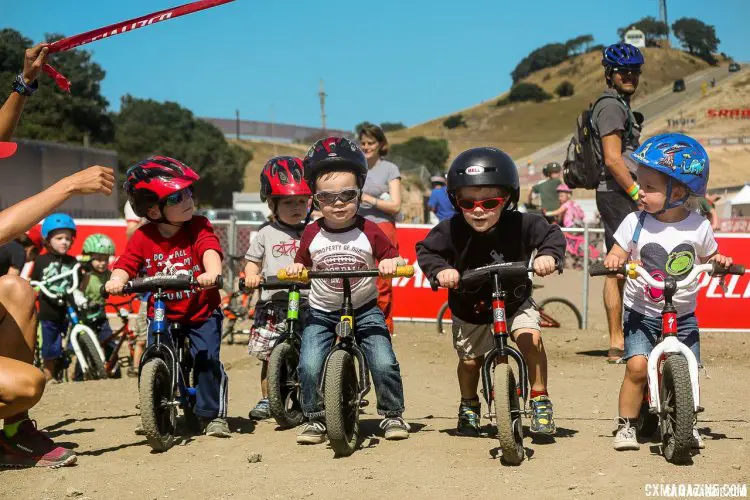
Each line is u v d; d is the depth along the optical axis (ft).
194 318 17.84
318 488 13.71
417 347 31.22
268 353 19.98
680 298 15.62
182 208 17.37
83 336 27.84
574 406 20.06
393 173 26.37
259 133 511.40
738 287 34.55
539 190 50.11
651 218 15.98
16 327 15.31
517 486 13.52
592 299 39.55
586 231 37.45
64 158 75.51
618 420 15.93
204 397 17.88
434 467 14.80
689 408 13.99
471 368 17.10
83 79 212.84
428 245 16.30
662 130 355.56
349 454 15.85
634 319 15.94
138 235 17.79
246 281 17.89
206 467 15.20
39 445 15.42
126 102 298.15
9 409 14.42
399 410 17.31
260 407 19.85
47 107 204.03
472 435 17.20
